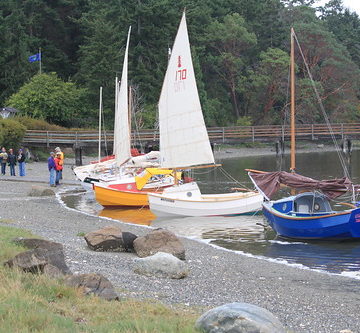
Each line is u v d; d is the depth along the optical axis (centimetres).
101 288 1176
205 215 3106
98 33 8112
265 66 9912
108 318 1009
